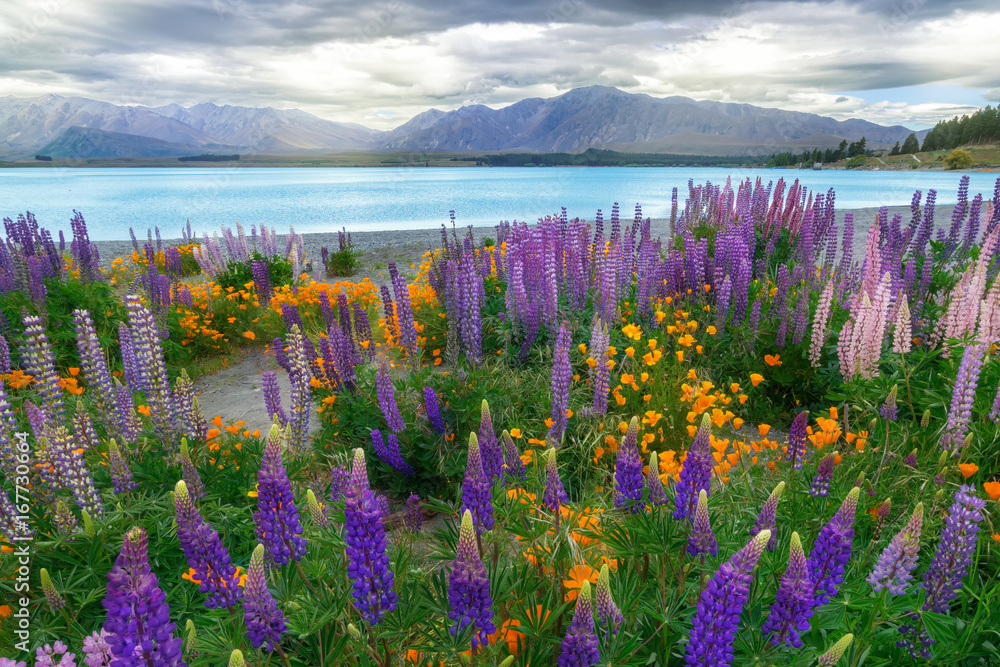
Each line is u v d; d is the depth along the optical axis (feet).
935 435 13.42
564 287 26.55
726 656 5.43
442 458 15.85
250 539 11.75
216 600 6.68
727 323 23.13
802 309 20.51
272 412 16.67
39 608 9.62
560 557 8.46
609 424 17.29
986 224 29.94
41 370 14.20
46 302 29.55
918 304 21.90
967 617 8.07
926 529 9.87
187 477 11.07
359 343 23.38
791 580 5.66
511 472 9.96
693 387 17.72
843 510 6.21
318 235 95.96
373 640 6.90
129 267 52.16
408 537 12.35
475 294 19.69
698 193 44.14
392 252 70.95
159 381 14.24
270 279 43.32
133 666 4.83
